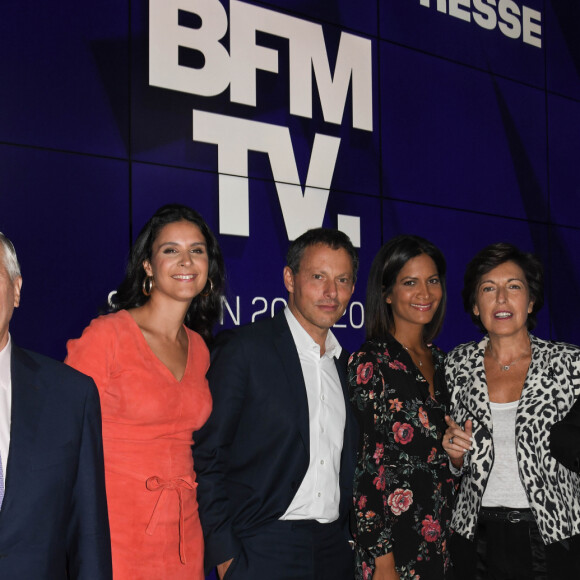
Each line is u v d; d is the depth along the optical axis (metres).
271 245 3.66
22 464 1.29
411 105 4.41
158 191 3.26
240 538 1.89
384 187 4.23
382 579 2.00
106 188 3.09
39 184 2.90
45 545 1.30
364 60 4.16
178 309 1.95
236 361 1.92
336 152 3.98
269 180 3.67
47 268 2.90
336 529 2.01
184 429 1.86
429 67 4.53
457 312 4.61
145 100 3.23
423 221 4.43
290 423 1.91
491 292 2.21
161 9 3.29
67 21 3.00
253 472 1.92
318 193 3.88
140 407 1.78
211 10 3.46
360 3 4.16
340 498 2.04
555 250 5.27
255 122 3.62
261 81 3.66
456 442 2.04
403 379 2.14
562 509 2.00
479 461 2.10
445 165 4.58
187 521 1.83
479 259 2.28
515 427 2.07
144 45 3.23
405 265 2.31
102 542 1.43
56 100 2.96
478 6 4.86
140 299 2.02
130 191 3.17
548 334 5.18
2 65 2.82
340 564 2.01
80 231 3.01
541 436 2.03
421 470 2.11
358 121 4.11
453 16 4.69
